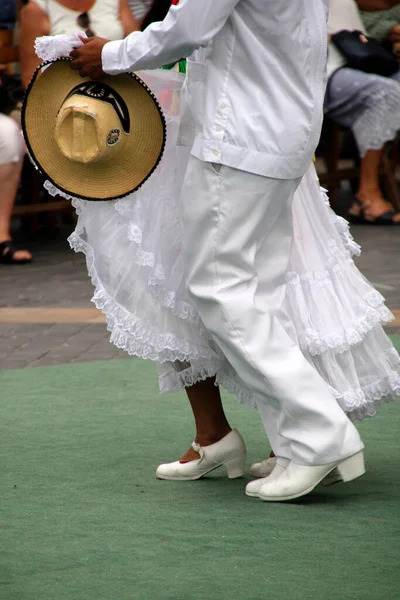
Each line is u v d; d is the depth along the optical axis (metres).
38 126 8.05
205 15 7.23
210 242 7.60
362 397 8.16
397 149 26.14
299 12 7.37
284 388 7.58
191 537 7.26
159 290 8.00
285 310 8.07
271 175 7.47
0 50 18.81
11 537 7.29
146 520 7.63
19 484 8.50
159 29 7.36
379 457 9.14
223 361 8.24
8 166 18.94
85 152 7.81
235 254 7.61
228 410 10.70
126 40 7.55
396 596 6.22
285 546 7.06
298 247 8.16
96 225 8.18
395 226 22.56
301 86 7.47
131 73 7.82
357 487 8.35
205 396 8.53
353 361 8.26
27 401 11.10
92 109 7.73
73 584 6.44
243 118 7.46
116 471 8.85
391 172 23.52
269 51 7.46
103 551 7.01
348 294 8.37
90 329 14.43
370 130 22.16
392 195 23.42
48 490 8.35
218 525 7.50
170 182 8.09
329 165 24.11
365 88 21.81
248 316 7.61
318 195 8.43
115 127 7.84
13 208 20.81
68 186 8.08
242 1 7.44
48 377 12.08
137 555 6.93
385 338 8.51
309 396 7.62
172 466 8.62
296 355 7.72
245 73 7.54
